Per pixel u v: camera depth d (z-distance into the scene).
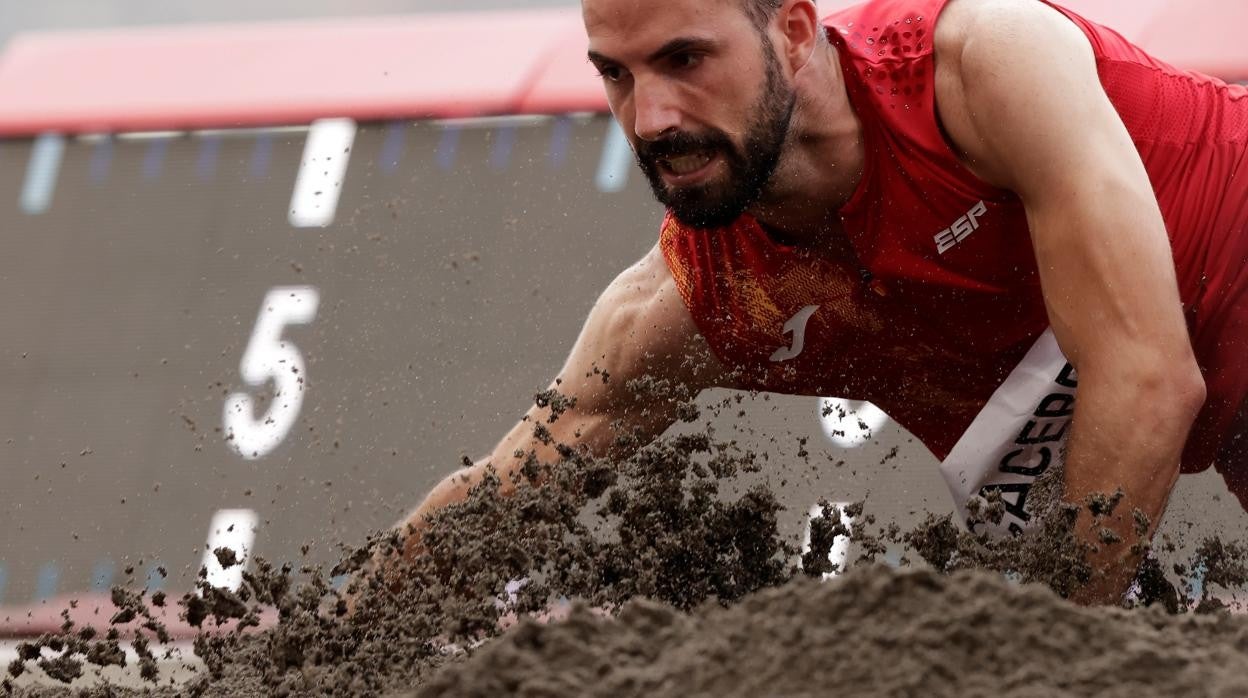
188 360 17.38
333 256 17.70
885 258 6.80
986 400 7.63
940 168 6.42
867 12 6.70
